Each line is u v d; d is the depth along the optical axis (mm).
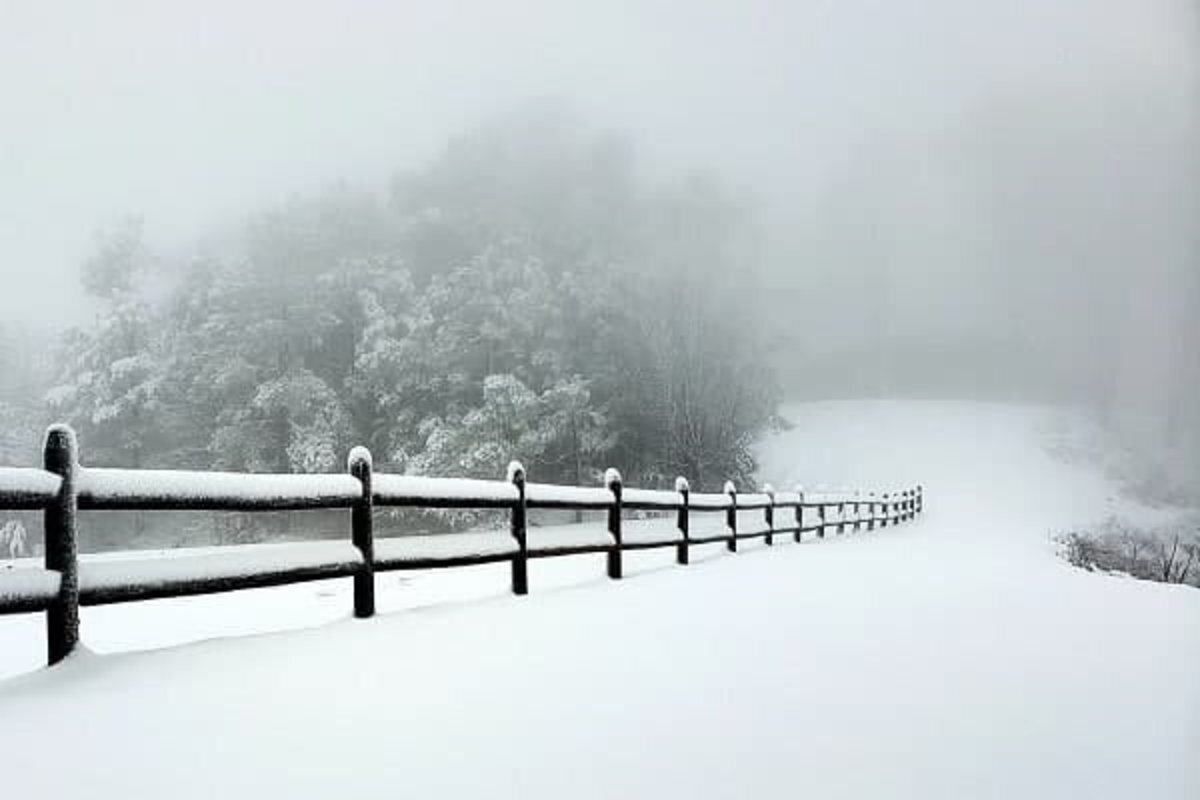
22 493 3174
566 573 8547
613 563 7367
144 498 3637
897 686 3303
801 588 6496
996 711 2984
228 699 2926
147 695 2961
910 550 12219
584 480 36312
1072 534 27234
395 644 3934
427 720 2709
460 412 34594
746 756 2430
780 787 2197
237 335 35688
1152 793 2217
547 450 35688
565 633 4297
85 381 35625
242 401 34625
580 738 2553
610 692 3100
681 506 9094
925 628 4668
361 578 4703
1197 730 2779
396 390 35031
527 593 6098
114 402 35344
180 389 36219
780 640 4188
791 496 14656
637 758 2387
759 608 5297
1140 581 8578
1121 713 2986
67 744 2436
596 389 38062
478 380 36312
